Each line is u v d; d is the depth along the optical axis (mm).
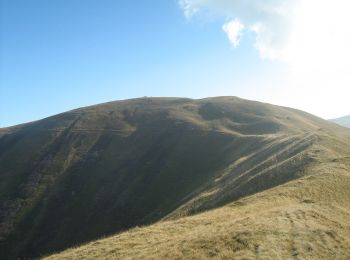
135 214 96000
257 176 54281
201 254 21203
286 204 33219
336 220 28469
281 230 23953
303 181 41531
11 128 194625
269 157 70125
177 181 104438
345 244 23438
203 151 118250
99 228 95250
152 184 107500
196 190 81625
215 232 25047
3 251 94625
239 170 74375
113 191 111500
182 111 169625
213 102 180625
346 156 55000
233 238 22844
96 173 124688
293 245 21859
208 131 133875
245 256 19969
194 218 33750
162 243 25688
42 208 110062
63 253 30875
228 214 32594
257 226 24750
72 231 97750
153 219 85500
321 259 20578
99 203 107125
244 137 114875
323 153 56406
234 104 173625
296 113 177625
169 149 127875
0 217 108188
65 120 177500
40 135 163250
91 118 175000
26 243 96250
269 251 20562
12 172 134250
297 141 72562
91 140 151125
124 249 26375
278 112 159750
